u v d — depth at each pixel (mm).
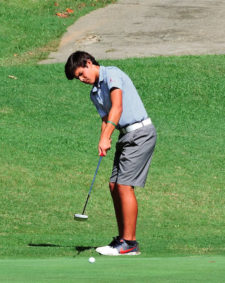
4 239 21484
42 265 11461
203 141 43688
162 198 32469
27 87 54125
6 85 54031
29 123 44812
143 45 68312
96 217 28875
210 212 30734
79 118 47344
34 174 34156
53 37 71438
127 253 16031
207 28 74125
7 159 36031
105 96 16719
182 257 13172
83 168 36156
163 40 70000
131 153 16469
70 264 11625
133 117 16484
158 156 39750
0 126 43156
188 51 65938
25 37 70688
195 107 52094
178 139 43750
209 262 11867
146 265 11422
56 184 33094
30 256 14758
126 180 16516
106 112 17234
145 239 22359
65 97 52312
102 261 12102
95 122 46719
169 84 56188
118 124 16578
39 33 72125
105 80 16516
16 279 9680
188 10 81500
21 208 29047
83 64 16469
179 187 34406
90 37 71312
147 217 29328
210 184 35344
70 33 73000
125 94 16500
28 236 22938
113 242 16172
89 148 39969
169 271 10602
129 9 82250
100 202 31203
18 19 75438
